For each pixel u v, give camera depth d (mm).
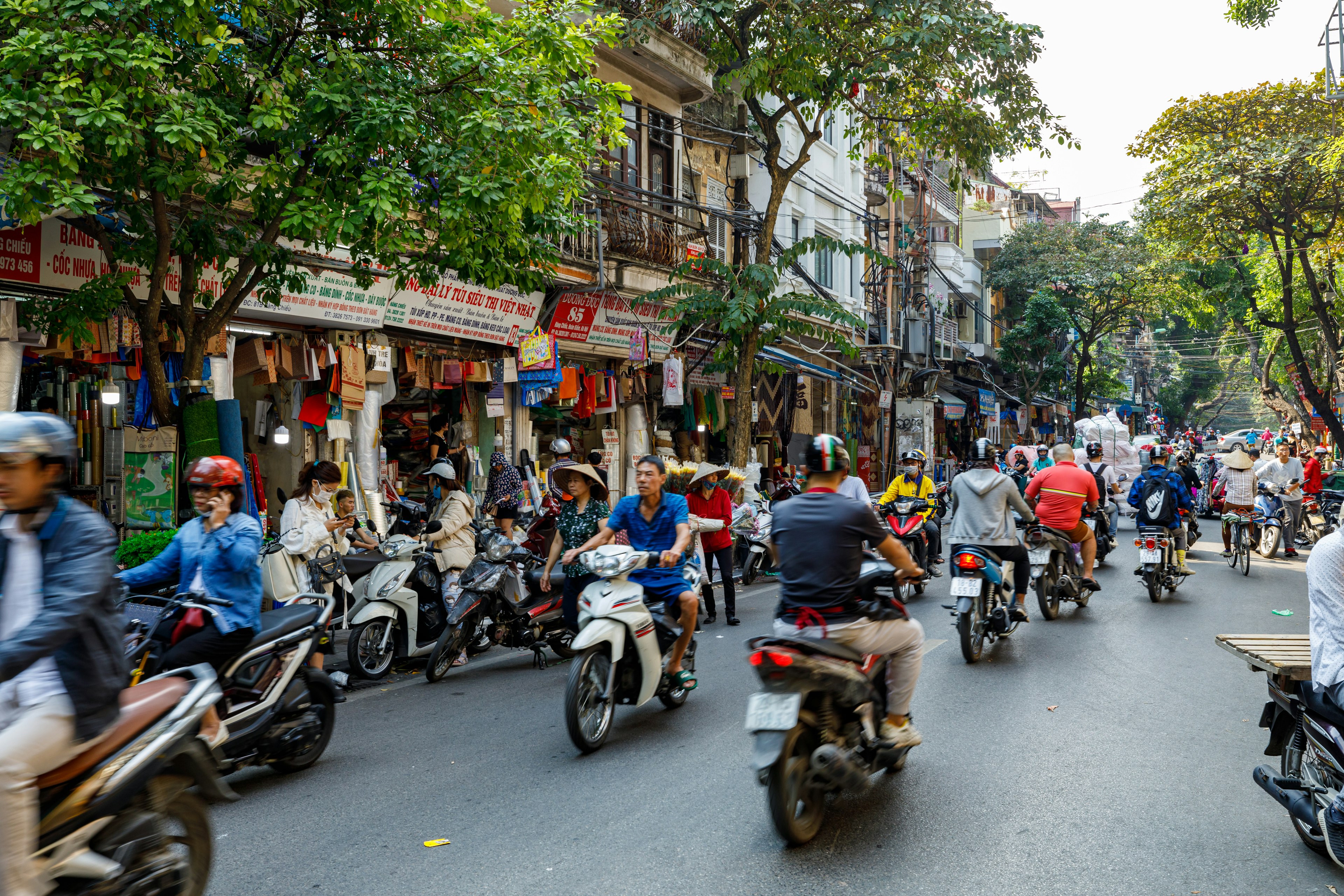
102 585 2912
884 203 27562
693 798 4828
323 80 7926
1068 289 38469
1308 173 21203
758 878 3873
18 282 8391
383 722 6500
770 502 14547
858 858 4066
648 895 3738
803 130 15070
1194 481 15531
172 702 3393
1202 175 22500
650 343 16875
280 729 5188
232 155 8305
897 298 27328
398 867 4055
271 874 4000
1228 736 5797
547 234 9883
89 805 2990
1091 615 10172
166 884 3279
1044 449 16266
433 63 8344
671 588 6406
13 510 2854
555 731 6176
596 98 9062
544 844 4277
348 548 8477
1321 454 20516
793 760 4215
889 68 14344
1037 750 5535
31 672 2922
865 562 5008
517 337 14320
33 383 9375
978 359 37719
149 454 9227
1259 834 4324
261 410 11555
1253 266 32125
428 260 8945
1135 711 6371
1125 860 4035
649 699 6141
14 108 6148
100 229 7965
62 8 6500
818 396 26125
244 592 4934
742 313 13938
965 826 4402
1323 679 3885
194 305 9320
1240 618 9953
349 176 7867
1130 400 65250
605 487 7211
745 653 8461
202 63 7301
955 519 8258
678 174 17953
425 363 13164
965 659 7852
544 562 8391
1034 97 14930
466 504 8727
